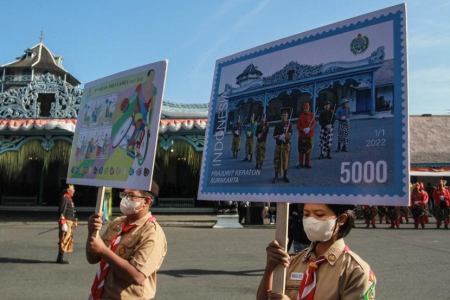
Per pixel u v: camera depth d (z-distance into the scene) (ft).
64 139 70.79
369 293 7.09
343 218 7.60
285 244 7.77
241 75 9.60
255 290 22.59
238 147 9.27
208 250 36.76
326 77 8.05
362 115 7.41
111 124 11.97
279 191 8.26
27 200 91.30
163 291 22.38
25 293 21.89
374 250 36.40
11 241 42.19
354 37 7.79
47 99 72.59
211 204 90.12
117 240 10.80
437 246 39.01
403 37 7.16
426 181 96.58
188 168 95.35
